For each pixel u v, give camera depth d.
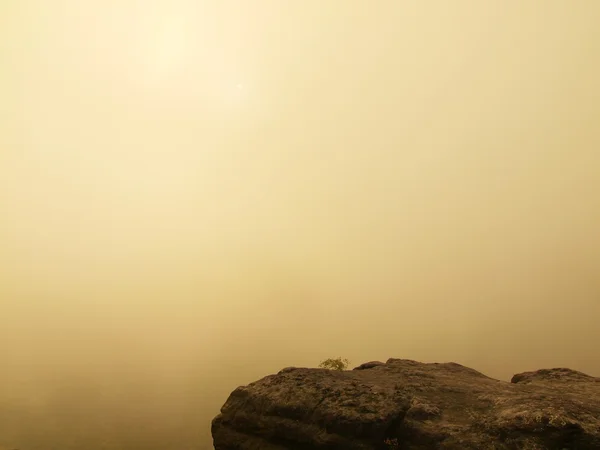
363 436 13.95
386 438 14.02
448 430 13.14
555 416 11.62
